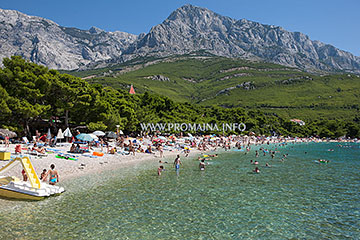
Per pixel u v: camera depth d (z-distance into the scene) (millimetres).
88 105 48938
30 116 39719
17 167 24062
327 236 13883
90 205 17562
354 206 18797
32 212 15805
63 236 12938
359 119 164500
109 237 13039
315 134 146125
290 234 14016
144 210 17000
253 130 122875
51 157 31594
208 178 27641
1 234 12781
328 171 34094
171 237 13281
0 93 36188
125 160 38688
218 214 16672
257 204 18891
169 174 29391
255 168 34812
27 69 43219
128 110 66500
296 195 21516
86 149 38562
